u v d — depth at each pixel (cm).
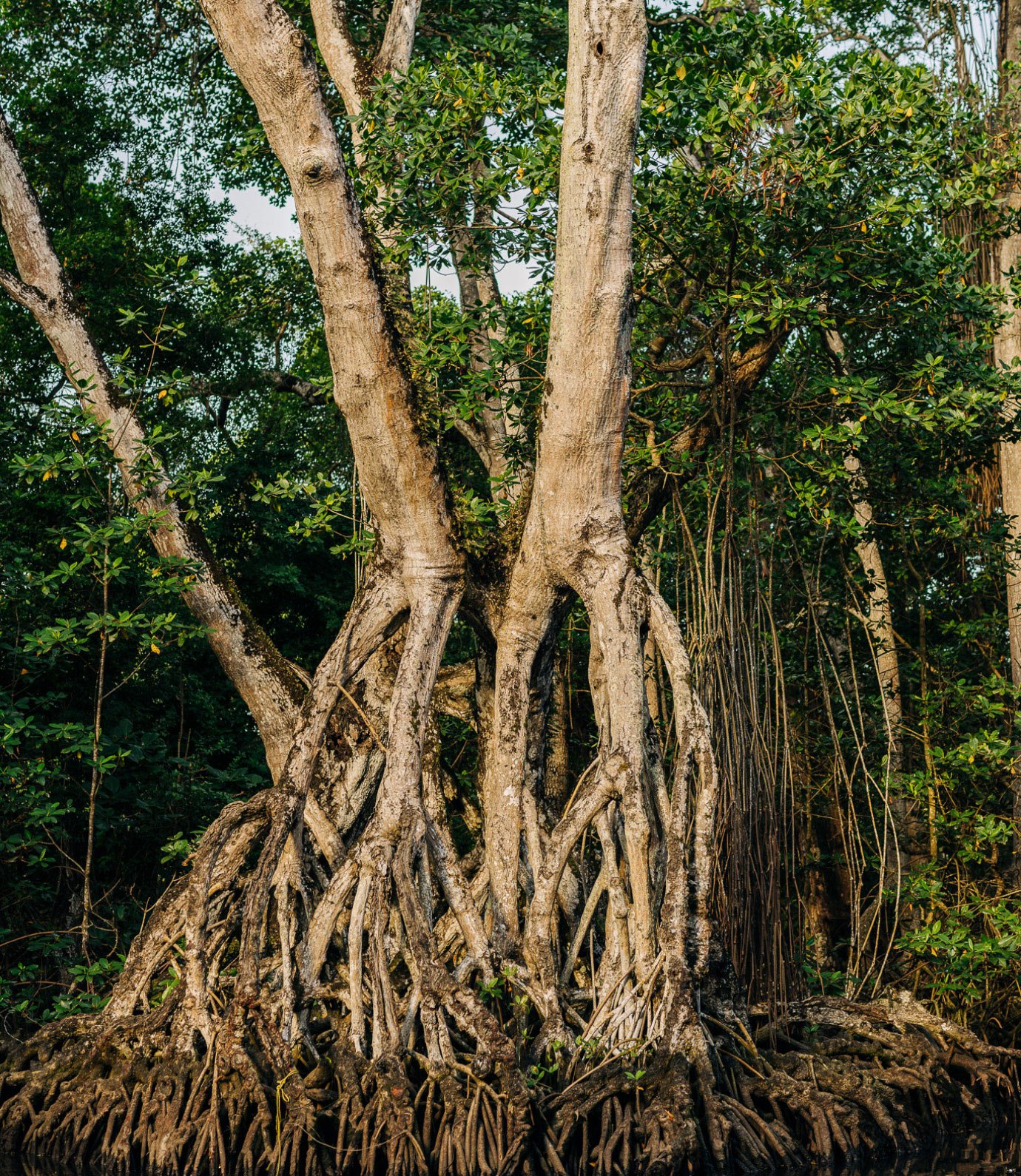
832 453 1059
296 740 969
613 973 870
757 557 979
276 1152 766
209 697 1694
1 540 1402
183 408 1759
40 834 1266
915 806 1387
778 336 1019
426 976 834
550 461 938
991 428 1112
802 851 1271
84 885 1142
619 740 917
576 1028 876
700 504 1213
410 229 1002
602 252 877
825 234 972
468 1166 744
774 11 1059
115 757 1141
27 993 1215
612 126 864
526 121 996
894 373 1033
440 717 1253
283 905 929
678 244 1012
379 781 1104
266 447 1861
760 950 904
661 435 1100
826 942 1410
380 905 873
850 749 1343
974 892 1119
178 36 1759
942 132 995
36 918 1301
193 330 1672
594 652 984
